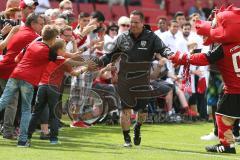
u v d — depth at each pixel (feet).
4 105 67.56
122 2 154.10
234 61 66.23
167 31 108.27
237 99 67.21
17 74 67.00
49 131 74.79
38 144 70.18
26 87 66.80
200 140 80.79
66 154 62.64
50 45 67.05
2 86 75.20
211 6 145.18
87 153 63.93
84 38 87.35
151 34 70.28
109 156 62.18
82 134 82.07
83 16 90.58
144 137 82.48
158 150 68.64
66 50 78.48
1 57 76.54
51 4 136.98
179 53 67.72
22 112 67.46
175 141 79.05
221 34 65.05
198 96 105.91
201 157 63.57
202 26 67.15
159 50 70.03
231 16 64.95
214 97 82.23
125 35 70.64
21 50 72.64
